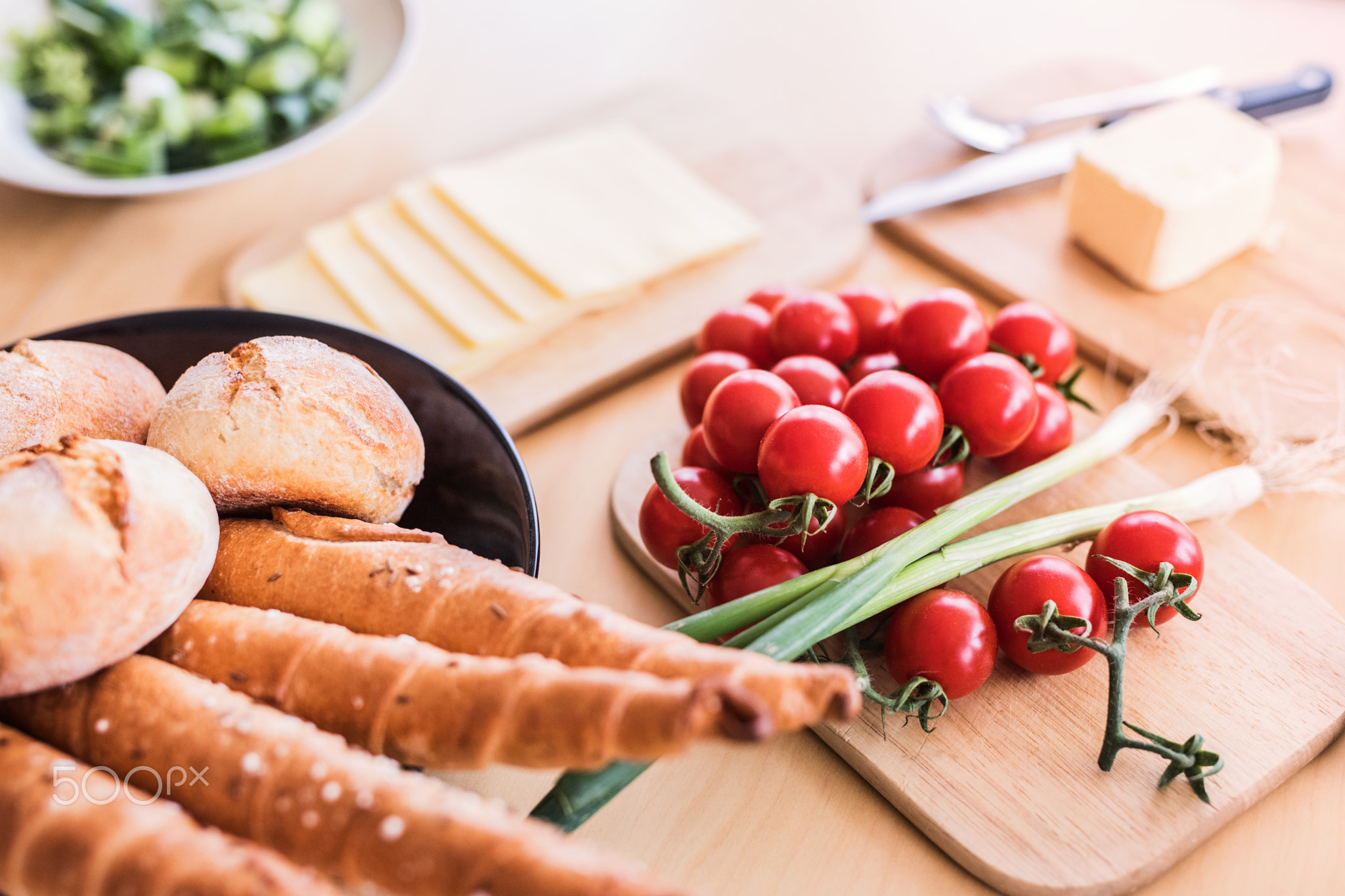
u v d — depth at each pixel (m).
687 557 0.67
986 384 0.71
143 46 1.26
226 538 0.64
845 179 1.25
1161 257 1.01
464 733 0.48
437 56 1.47
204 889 0.42
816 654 0.67
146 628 0.55
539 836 0.42
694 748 0.70
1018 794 0.64
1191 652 0.71
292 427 0.65
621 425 0.97
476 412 0.73
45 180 1.07
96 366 0.73
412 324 1.02
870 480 0.67
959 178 1.16
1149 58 1.40
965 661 0.64
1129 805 0.63
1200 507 0.79
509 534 0.71
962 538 0.79
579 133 1.26
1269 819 0.65
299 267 1.10
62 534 0.52
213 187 1.24
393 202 1.17
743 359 0.80
